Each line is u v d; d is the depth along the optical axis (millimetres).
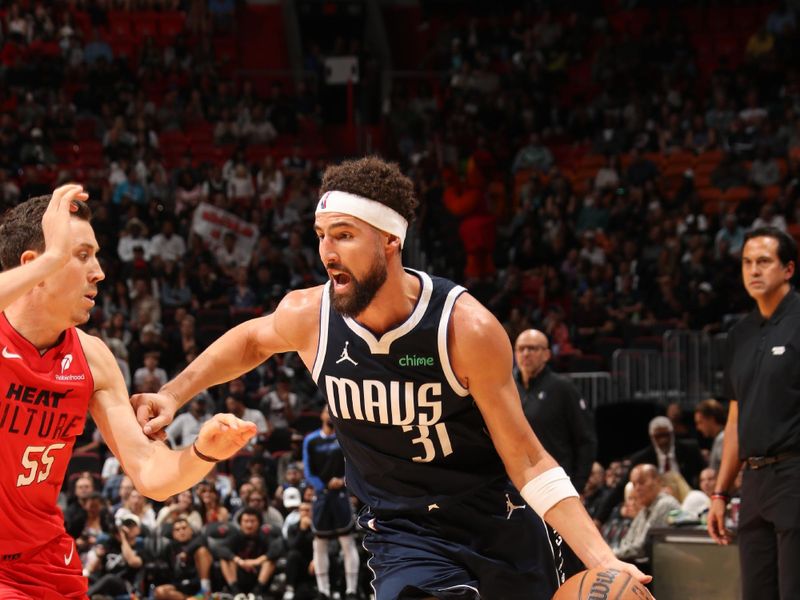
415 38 23594
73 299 2762
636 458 9188
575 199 17156
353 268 2740
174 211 16469
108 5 20922
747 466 4625
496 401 2846
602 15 22266
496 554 3049
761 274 4590
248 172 17359
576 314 14508
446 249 16312
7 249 2824
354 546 9930
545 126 19781
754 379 4566
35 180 16281
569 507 2863
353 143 20141
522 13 22703
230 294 14641
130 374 12531
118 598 9125
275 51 22391
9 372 2732
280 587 9836
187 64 20031
